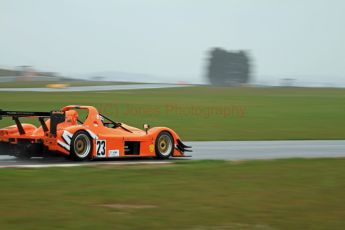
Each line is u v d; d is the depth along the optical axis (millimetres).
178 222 26828
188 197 32938
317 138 90312
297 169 46375
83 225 25453
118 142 50438
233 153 61625
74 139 47438
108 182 37250
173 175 41438
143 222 26562
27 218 26328
